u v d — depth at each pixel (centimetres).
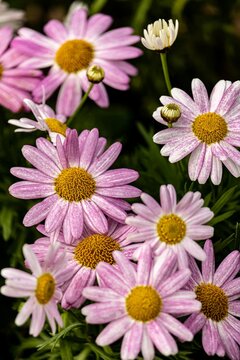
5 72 67
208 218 50
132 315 48
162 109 52
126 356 47
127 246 51
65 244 51
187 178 56
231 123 53
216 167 52
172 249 49
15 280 47
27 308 47
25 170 53
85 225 52
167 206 49
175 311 48
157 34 54
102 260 51
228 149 52
